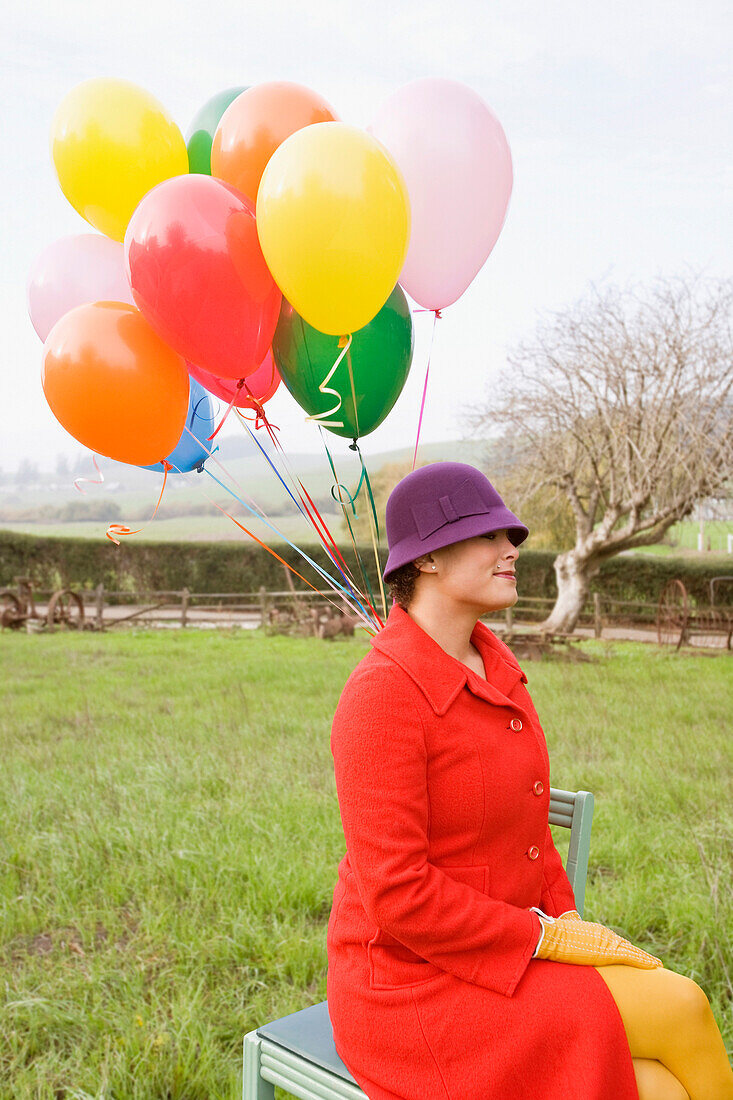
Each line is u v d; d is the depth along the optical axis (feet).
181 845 15.28
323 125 7.14
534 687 35.40
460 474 6.34
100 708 31.60
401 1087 5.54
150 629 68.49
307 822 16.62
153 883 13.98
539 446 55.57
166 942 12.14
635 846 15.20
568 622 56.75
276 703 31.55
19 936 12.64
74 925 13.00
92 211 8.32
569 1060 5.33
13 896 13.64
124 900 13.76
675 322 51.80
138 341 7.76
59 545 87.51
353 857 5.70
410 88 8.55
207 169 8.44
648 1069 5.50
